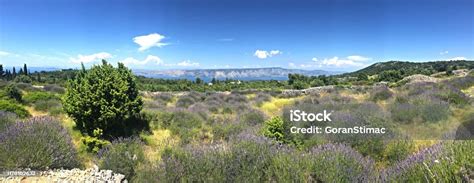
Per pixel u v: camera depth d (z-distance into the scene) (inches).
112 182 204.4
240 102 791.1
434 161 140.6
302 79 1577.3
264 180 190.9
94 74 376.2
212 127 426.9
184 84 1566.2
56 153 237.1
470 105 459.8
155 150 319.9
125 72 417.1
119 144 276.7
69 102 368.8
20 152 217.3
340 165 178.7
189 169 199.3
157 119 458.0
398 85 1057.5
